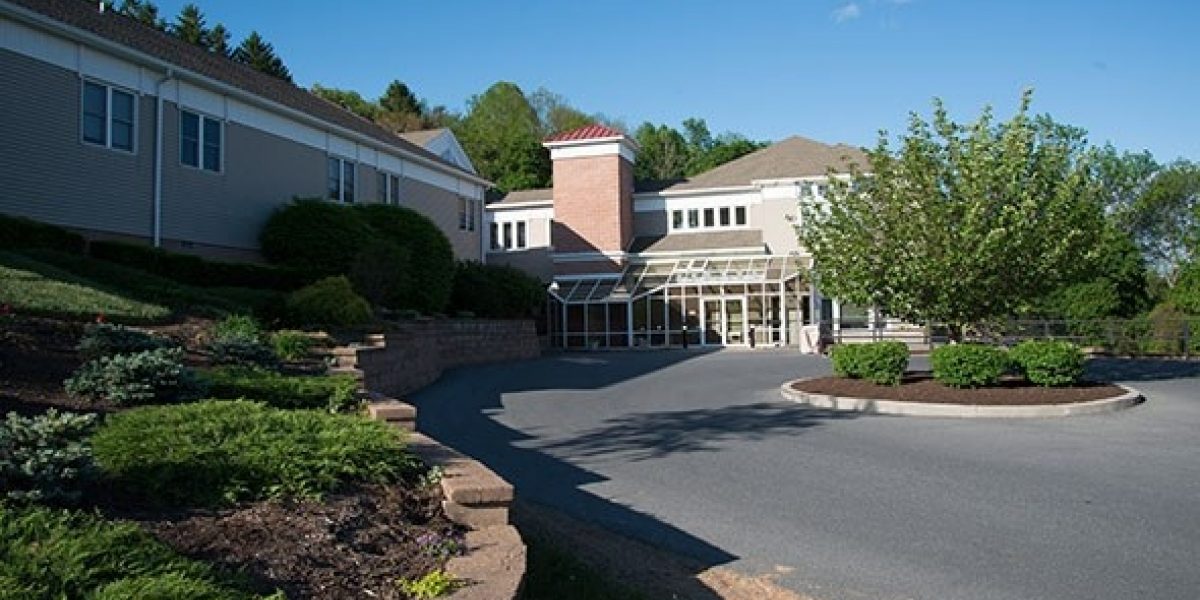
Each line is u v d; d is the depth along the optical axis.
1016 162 17.23
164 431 5.76
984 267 17.25
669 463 10.63
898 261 17.98
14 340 9.57
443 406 16.16
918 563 6.64
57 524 3.86
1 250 14.93
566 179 44.44
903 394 16.23
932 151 18.12
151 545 3.88
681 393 18.81
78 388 7.77
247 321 13.57
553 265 44.66
